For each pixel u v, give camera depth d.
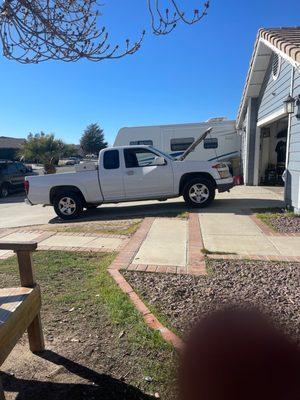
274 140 15.77
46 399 2.64
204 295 4.13
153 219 8.57
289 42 8.11
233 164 17.34
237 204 10.39
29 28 2.84
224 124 17.25
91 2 3.00
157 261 5.36
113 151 10.12
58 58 3.01
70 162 45.34
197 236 6.78
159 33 3.20
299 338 3.15
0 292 2.97
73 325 3.62
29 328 3.14
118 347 3.21
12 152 50.41
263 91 13.61
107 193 10.05
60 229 8.32
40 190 10.05
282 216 8.39
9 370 2.97
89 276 4.95
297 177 8.74
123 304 3.88
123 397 2.64
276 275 4.70
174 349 3.03
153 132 17.22
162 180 10.02
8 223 10.20
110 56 3.06
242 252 5.75
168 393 2.65
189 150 12.96
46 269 5.27
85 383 2.79
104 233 7.59
